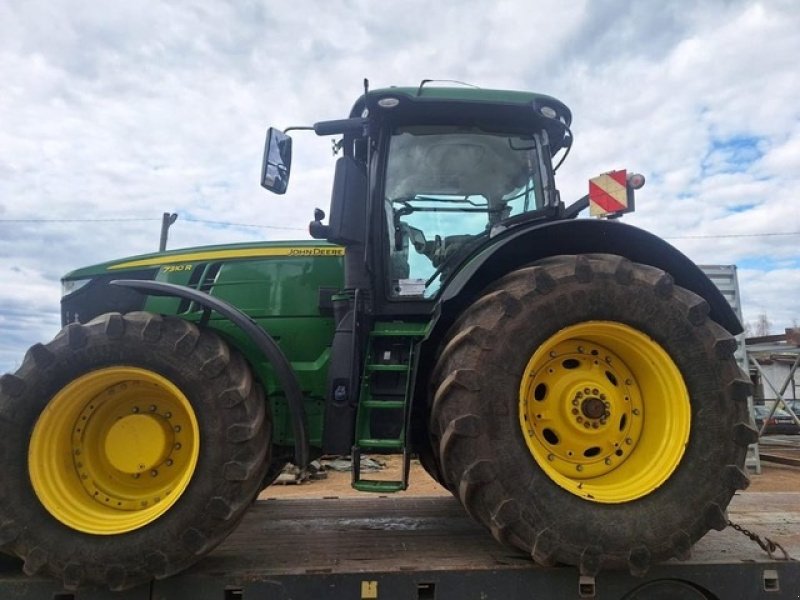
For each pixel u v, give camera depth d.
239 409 2.68
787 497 4.42
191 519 2.57
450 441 2.57
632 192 3.23
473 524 3.48
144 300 3.78
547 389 2.82
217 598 2.54
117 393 2.86
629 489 2.65
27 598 2.56
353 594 2.53
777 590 2.70
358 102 3.68
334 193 3.19
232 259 3.65
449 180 3.57
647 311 2.73
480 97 3.49
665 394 2.76
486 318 2.68
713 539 3.18
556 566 2.60
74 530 2.55
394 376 3.11
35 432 2.64
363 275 3.27
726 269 8.76
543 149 3.63
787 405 12.38
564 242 3.04
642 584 2.64
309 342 3.48
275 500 4.23
